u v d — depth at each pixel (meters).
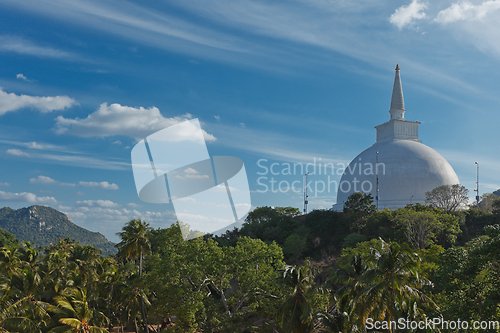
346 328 30.64
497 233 23.48
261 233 79.00
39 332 33.44
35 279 41.22
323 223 76.94
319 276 57.75
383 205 98.56
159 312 38.44
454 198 77.88
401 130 115.56
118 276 51.41
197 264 36.72
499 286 23.91
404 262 24.94
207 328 37.03
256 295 37.91
